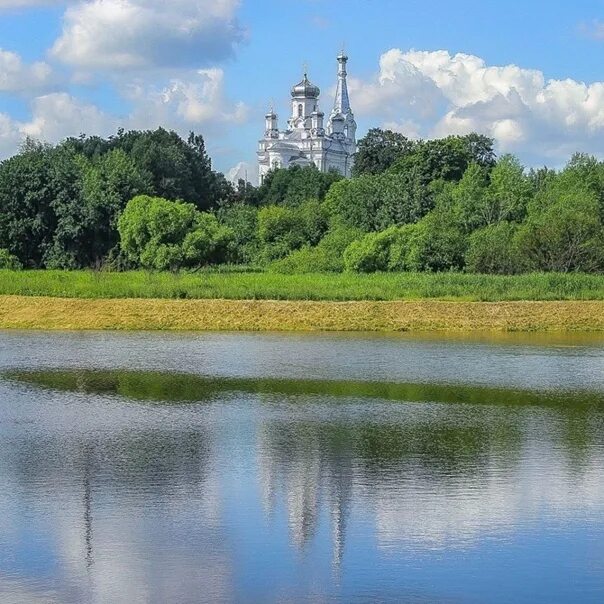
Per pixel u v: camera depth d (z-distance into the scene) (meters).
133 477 20.41
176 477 20.44
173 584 14.77
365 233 89.44
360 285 62.00
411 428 25.67
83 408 28.48
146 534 16.88
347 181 116.31
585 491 19.59
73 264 92.06
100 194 92.56
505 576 15.23
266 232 99.25
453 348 45.09
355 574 15.23
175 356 41.38
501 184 102.38
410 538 16.81
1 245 92.38
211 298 58.19
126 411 28.02
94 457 22.12
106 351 43.16
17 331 52.31
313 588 14.67
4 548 16.17
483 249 74.44
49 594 14.40
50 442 23.69
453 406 29.16
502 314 54.62
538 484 20.08
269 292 58.34
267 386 32.94
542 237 72.94
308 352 43.16
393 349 44.50
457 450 23.02
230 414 27.59
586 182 101.06
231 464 21.55
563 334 51.84
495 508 18.47
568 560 15.88
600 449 23.27
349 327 53.25
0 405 28.95
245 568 15.42
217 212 127.75
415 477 20.55
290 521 17.62
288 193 150.25
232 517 17.83
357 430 25.31
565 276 63.06
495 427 25.83
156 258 80.69
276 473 20.78
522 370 37.41
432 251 78.38
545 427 25.92
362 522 17.61
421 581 14.98
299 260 81.38
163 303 56.12
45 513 17.95
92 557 15.80
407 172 115.69
